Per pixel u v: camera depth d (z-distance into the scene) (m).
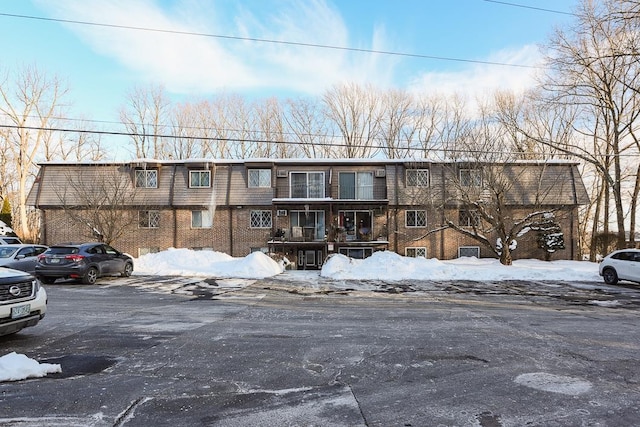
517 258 24.23
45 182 24.38
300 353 5.58
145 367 4.92
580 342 6.24
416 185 24.50
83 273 13.52
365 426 3.37
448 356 5.45
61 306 9.47
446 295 11.76
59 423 3.37
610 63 20.36
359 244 23.56
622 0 13.16
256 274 17.14
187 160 24.70
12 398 3.89
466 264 20.78
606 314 8.76
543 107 23.97
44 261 13.38
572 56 21.50
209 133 38.38
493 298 11.19
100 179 24.09
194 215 24.75
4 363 4.53
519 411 3.67
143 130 37.69
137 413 3.59
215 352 5.61
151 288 12.96
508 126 24.05
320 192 24.73
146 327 7.22
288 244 23.45
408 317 8.29
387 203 23.72
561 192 23.83
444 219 21.44
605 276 14.86
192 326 7.33
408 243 24.59
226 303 10.09
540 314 8.71
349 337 6.53
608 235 23.62
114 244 24.23
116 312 8.73
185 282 14.67
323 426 3.36
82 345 5.93
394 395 4.07
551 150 30.06
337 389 4.23
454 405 3.81
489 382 4.45
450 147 21.14
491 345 6.04
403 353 5.60
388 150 36.72
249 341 6.24
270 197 24.44
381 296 11.51
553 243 23.16
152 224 24.64
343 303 10.17
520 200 23.42
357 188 24.59
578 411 3.67
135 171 24.50
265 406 3.77
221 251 24.44
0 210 36.84
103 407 3.71
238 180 24.77
